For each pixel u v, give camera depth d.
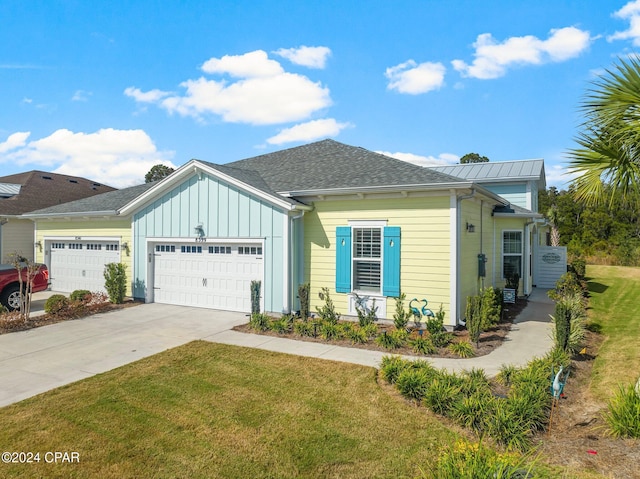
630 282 19.44
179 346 8.80
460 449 3.81
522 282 15.20
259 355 8.12
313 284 11.81
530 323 11.22
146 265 13.91
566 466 4.21
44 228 17.45
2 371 7.36
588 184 5.71
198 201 12.80
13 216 18.42
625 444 4.62
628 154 5.42
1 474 4.22
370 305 11.02
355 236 11.28
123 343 9.11
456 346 8.24
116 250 15.16
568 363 7.00
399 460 4.43
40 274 13.93
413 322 10.54
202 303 13.02
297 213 11.52
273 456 4.55
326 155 14.66
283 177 13.22
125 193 17.50
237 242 12.16
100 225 15.52
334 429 5.14
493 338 9.48
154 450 4.69
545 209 46.75
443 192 10.14
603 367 7.30
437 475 3.68
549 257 18.25
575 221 43.25
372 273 11.12
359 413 5.57
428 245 10.33
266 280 11.75
